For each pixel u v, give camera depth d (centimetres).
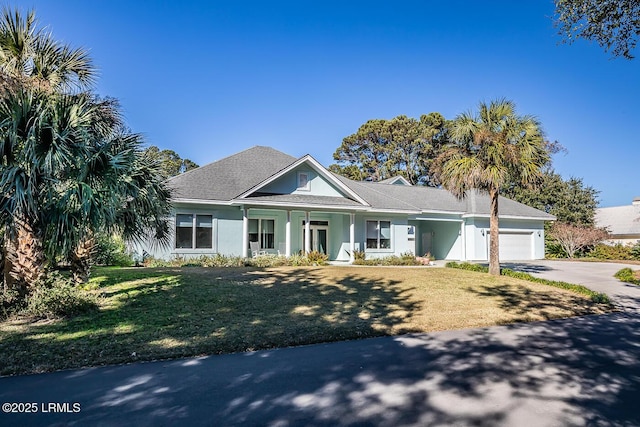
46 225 797
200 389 468
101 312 835
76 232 789
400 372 538
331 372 536
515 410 421
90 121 850
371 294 1151
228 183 2094
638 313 1014
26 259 810
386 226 2409
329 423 384
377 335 748
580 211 3612
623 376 531
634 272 1886
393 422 388
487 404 436
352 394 459
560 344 698
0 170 732
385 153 4841
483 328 820
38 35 957
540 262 2583
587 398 455
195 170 2134
